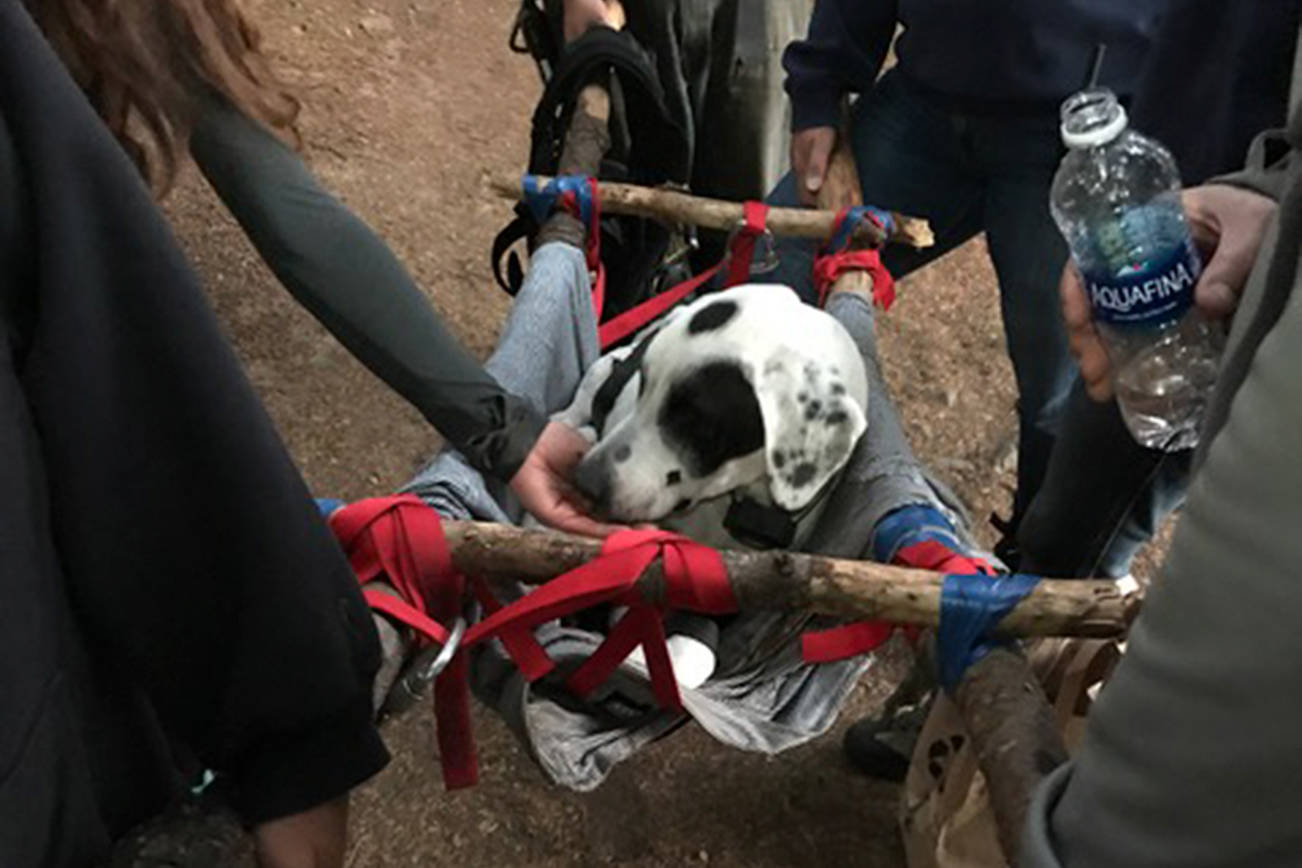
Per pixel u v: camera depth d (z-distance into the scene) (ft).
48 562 2.80
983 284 12.11
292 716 3.17
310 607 3.08
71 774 2.95
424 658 4.64
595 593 4.52
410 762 7.91
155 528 2.93
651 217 7.18
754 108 8.03
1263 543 2.02
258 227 3.67
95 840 3.12
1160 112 5.18
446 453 5.56
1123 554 6.41
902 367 11.18
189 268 2.77
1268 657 2.03
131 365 2.77
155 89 2.97
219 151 3.53
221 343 2.83
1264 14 4.57
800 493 6.10
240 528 2.95
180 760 3.46
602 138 7.48
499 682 5.10
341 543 4.64
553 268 6.68
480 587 4.85
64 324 2.65
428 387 4.12
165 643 3.08
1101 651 4.76
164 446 2.86
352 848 7.52
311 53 13.50
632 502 6.08
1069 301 4.75
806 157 7.58
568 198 6.99
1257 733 2.08
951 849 5.76
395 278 3.88
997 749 4.19
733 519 6.42
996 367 11.27
